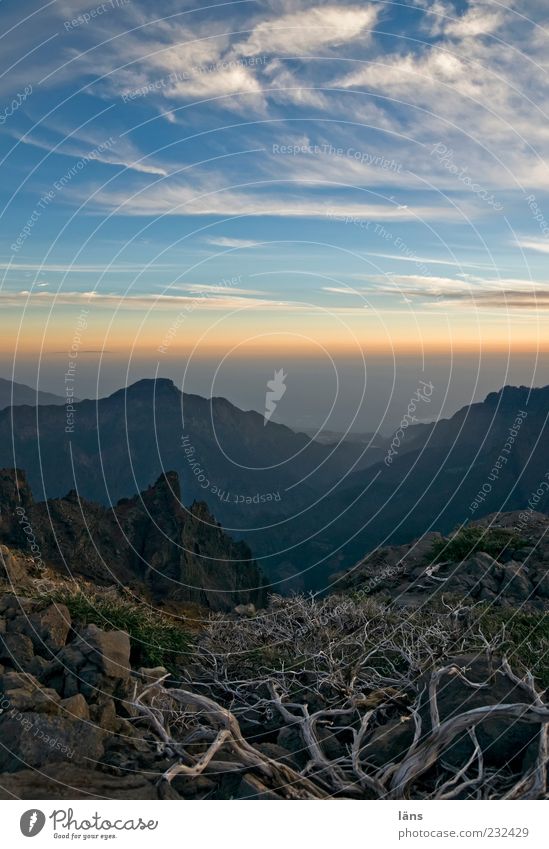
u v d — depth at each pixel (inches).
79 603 271.6
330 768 172.9
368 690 226.1
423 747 168.4
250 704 225.9
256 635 283.1
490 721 178.9
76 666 210.7
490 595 340.5
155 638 265.1
